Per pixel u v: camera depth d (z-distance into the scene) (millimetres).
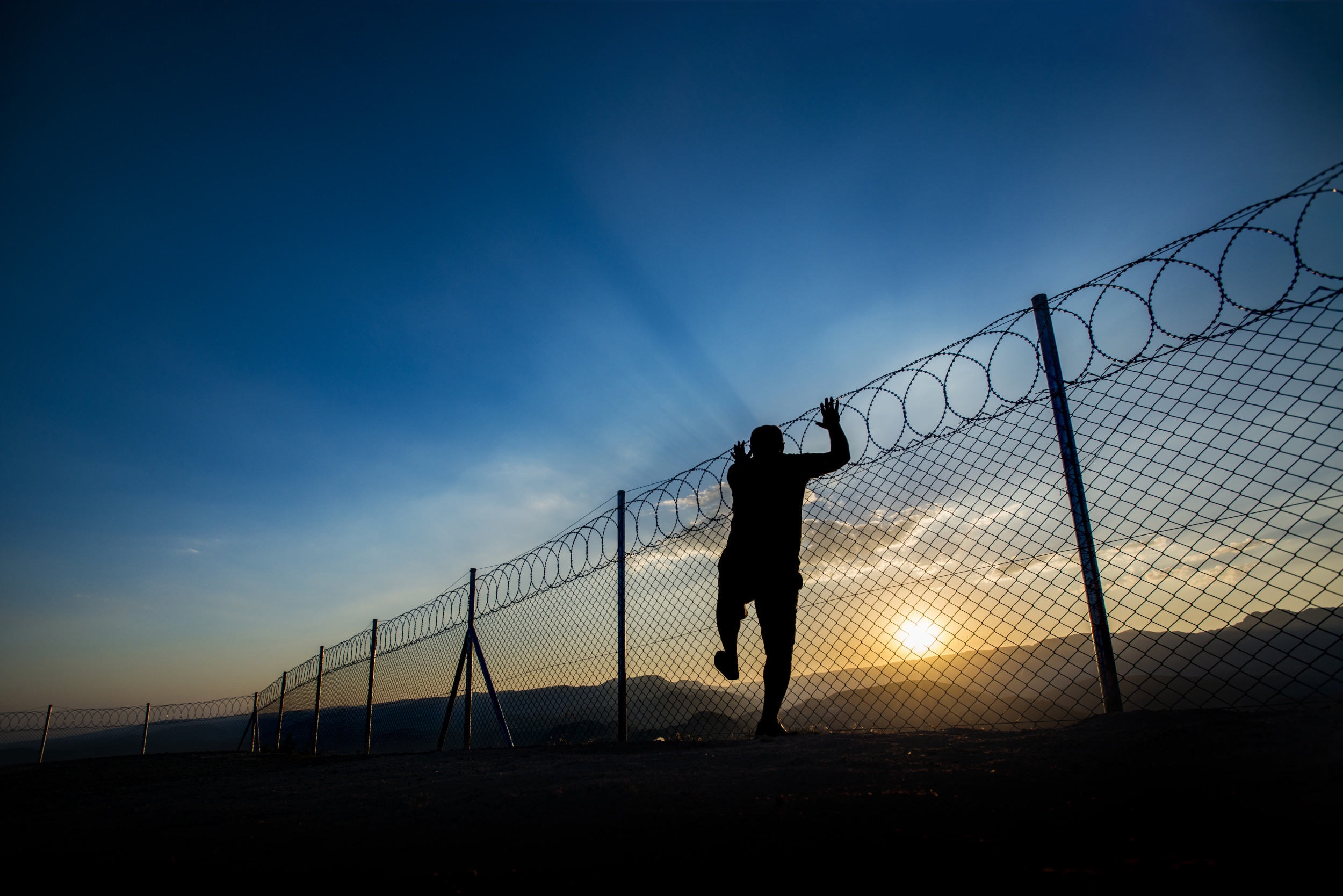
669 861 1471
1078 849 1317
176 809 3098
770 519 3768
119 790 4715
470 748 6461
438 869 1610
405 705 7988
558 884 1412
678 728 4500
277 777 4387
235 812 2787
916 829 1499
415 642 8047
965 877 1231
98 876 1885
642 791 2078
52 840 2566
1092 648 2822
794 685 3957
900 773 1979
